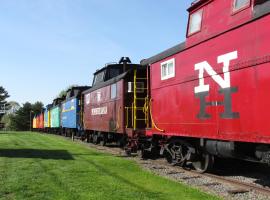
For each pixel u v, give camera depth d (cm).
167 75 1305
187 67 1161
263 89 822
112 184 977
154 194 862
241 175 1179
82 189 915
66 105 3966
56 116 4844
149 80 1518
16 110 10456
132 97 1830
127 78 1833
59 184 980
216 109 999
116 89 1955
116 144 2511
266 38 820
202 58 1076
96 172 1180
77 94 3328
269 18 815
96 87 2453
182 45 1190
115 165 1354
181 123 1195
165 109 1317
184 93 1177
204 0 1084
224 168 1275
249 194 885
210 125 1027
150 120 1506
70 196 841
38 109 9750
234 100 923
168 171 1235
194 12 1141
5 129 9869
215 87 1005
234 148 955
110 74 2378
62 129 4372
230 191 898
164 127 1323
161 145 1399
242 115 891
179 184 990
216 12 1028
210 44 1038
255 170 1261
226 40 966
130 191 893
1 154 1772
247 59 880
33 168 1267
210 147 1065
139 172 1191
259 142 834
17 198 826
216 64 1004
